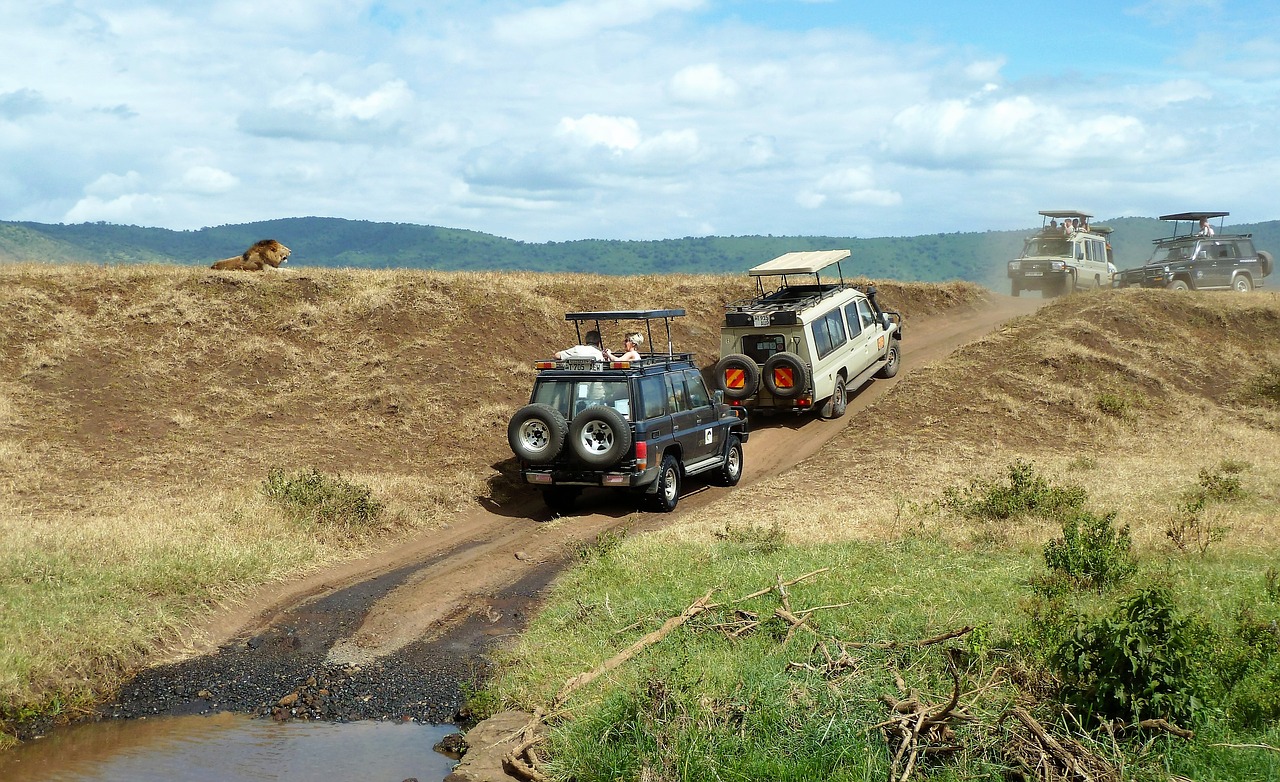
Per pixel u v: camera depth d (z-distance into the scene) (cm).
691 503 1477
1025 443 1752
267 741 699
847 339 2055
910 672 686
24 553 949
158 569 969
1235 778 533
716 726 611
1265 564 959
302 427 1691
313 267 2461
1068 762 552
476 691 771
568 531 1293
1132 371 2067
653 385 1401
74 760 666
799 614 822
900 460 1617
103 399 1686
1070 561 899
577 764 605
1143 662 599
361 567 1133
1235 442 1761
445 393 1870
